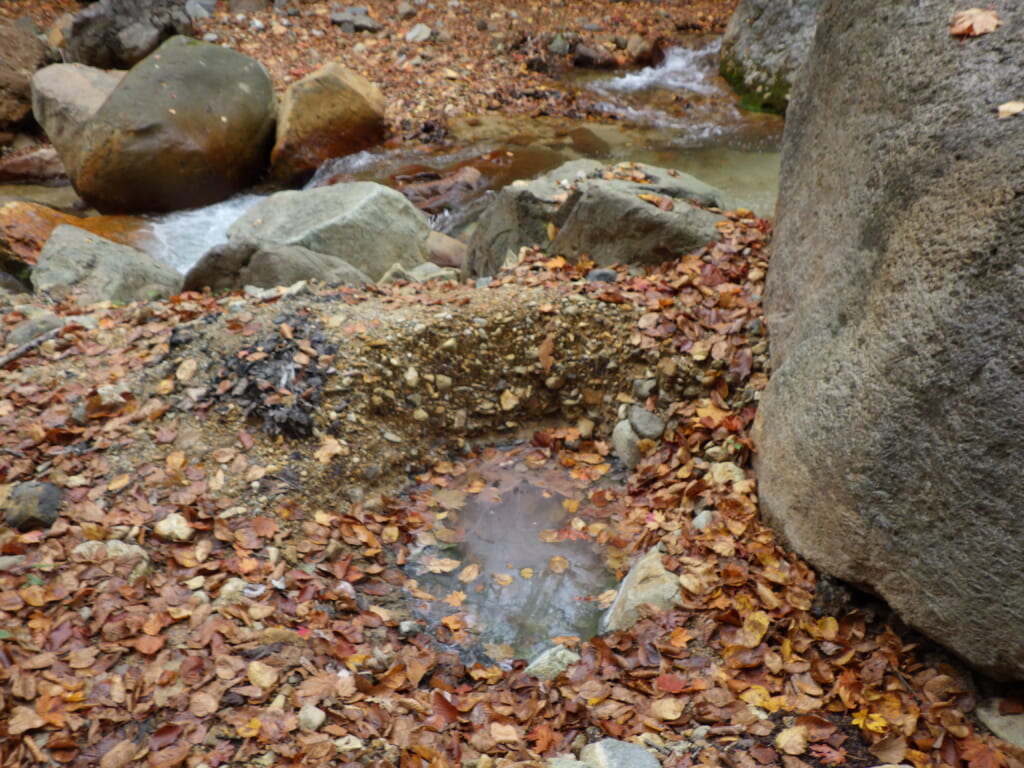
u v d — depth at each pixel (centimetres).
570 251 447
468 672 341
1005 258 301
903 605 330
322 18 795
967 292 313
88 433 380
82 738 317
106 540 352
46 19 766
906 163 338
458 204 579
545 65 749
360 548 370
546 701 331
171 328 414
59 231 480
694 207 446
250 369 395
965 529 315
